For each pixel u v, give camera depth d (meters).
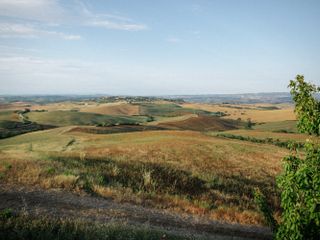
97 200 15.90
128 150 43.69
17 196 14.10
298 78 8.53
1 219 10.12
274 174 38.75
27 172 18.17
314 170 7.84
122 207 15.54
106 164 26.98
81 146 50.78
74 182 17.55
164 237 11.14
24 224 9.76
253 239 14.33
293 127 144.75
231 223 16.30
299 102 8.49
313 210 7.68
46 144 54.88
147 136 65.25
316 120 8.16
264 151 54.12
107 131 90.19
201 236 13.16
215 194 23.17
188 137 64.62
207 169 35.50
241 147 54.94
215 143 56.06
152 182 22.28
